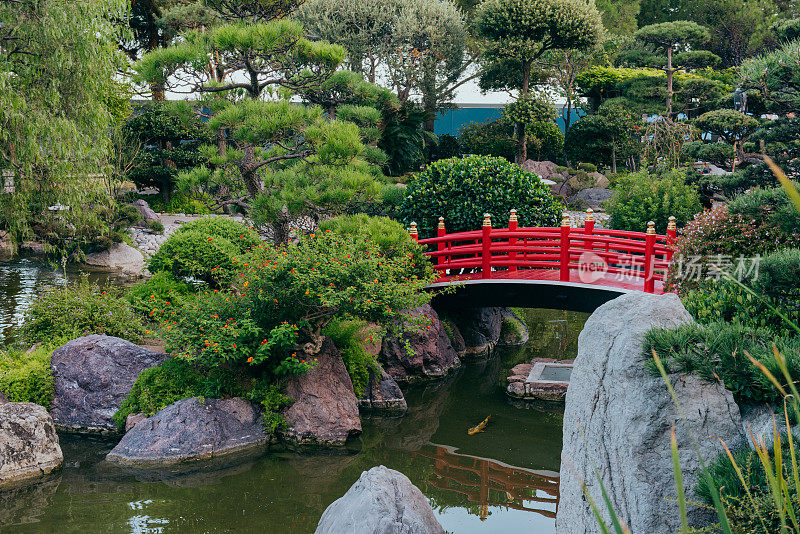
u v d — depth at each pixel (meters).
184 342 9.95
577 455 5.92
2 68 11.95
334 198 12.16
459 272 14.23
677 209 16.88
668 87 31.45
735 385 4.66
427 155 32.25
